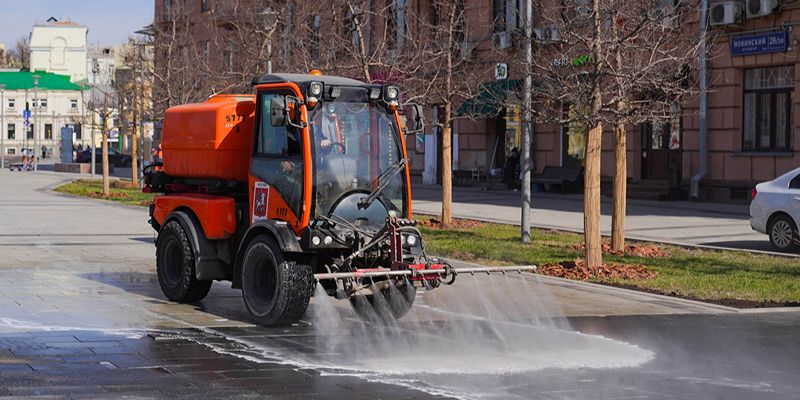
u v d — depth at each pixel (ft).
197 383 29.53
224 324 40.16
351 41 89.76
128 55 157.28
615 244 66.54
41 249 65.00
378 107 41.75
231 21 120.16
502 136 147.64
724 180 109.50
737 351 36.65
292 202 39.88
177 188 47.29
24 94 409.90
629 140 120.67
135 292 47.98
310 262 40.65
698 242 72.43
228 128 43.70
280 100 40.88
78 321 39.65
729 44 107.45
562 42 58.08
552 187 134.00
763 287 52.49
